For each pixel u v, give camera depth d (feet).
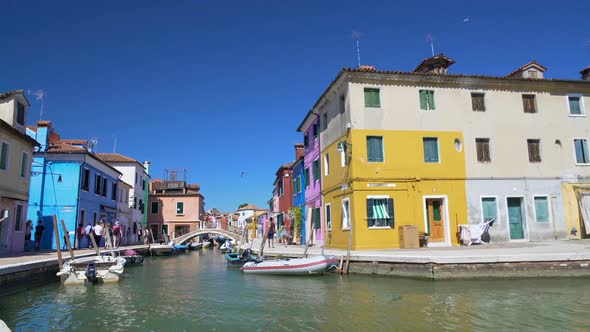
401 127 67.21
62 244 87.35
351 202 64.23
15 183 67.62
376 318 30.14
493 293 36.83
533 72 77.82
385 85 67.92
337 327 28.35
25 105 72.49
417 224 64.59
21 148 69.62
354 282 45.44
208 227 185.78
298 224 103.86
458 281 42.42
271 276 56.85
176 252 128.16
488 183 68.95
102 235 89.10
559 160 72.74
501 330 26.55
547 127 73.46
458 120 69.77
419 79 68.95
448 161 67.97
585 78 83.41
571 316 29.32
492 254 44.34
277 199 149.38
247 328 29.22
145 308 36.47
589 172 73.56
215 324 30.55
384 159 65.57
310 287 44.65
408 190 65.36
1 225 64.59
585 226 71.15
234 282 52.54
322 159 82.43
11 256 58.44
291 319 31.07
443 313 30.73
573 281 41.52
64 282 49.21
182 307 36.70
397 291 38.93
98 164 104.06
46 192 89.25
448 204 66.59
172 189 195.11
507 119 71.97
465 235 64.64
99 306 37.40
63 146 96.22
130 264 79.97
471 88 71.56
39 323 31.37
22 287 43.45
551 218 70.33
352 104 66.13
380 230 63.10
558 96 75.20
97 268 52.54
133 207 144.66
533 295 35.83
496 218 68.33
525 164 71.15
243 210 288.51
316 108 85.46
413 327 27.68
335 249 68.69
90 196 98.53
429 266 43.06
